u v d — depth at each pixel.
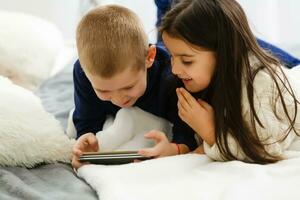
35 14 2.25
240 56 0.94
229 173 0.88
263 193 0.79
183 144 1.07
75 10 2.23
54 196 0.85
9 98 1.06
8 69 1.63
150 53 1.06
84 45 1.00
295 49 1.65
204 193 0.81
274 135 0.96
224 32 0.93
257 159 0.95
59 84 1.57
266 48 1.15
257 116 0.94
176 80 1.08
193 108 0.99
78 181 0.93
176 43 0.93
